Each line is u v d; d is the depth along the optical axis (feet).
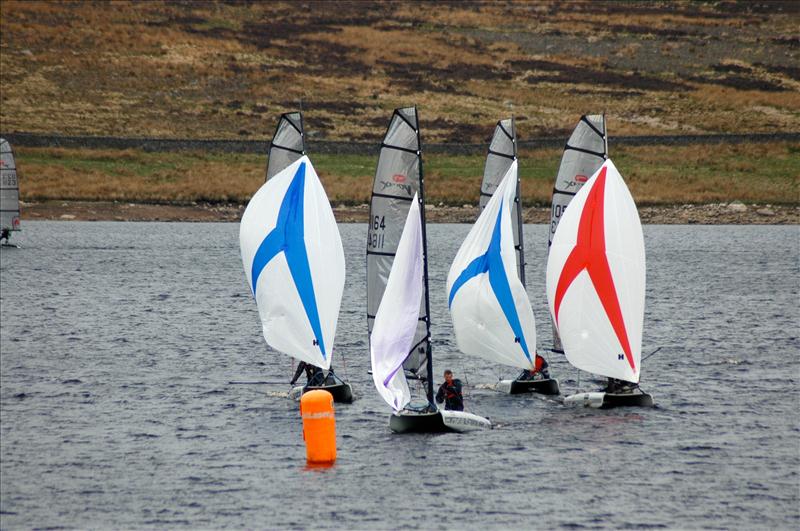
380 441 420.36
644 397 474.08
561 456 401.49
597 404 473.67
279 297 486.38
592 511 348.59
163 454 409.08
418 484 372.38
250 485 374.43
